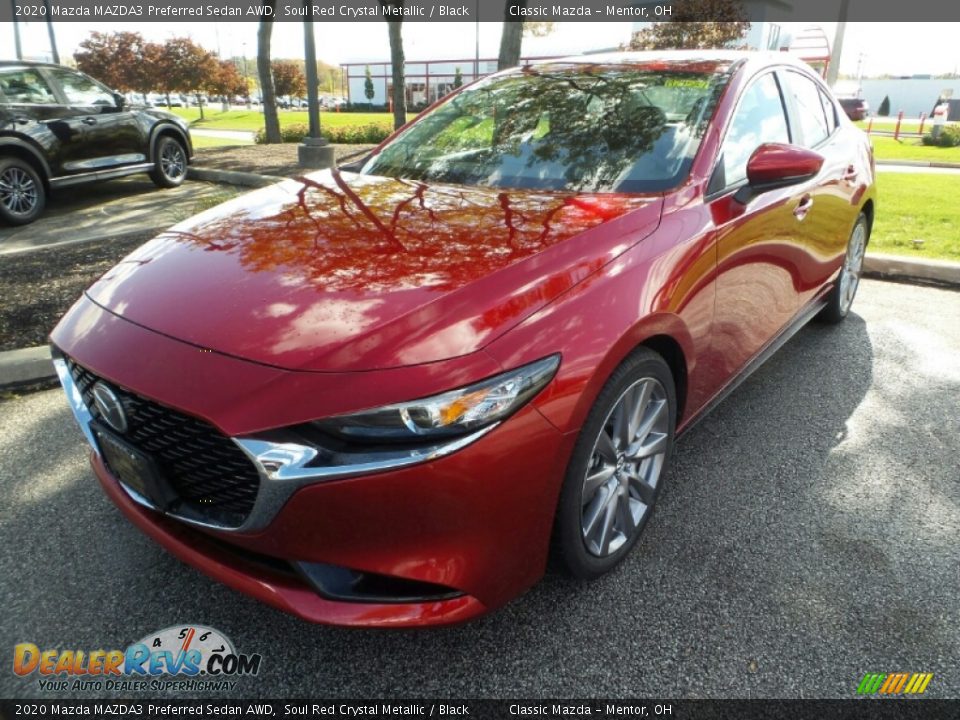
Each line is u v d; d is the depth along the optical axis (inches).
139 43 1353.3
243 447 66.3
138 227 292.8
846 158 158.4
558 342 74.6
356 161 132.6
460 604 72.5
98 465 91.4
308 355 68.8
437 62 1818.4
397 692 77.3
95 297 89.0
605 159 110.0
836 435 129.7
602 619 86.2
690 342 96.5
